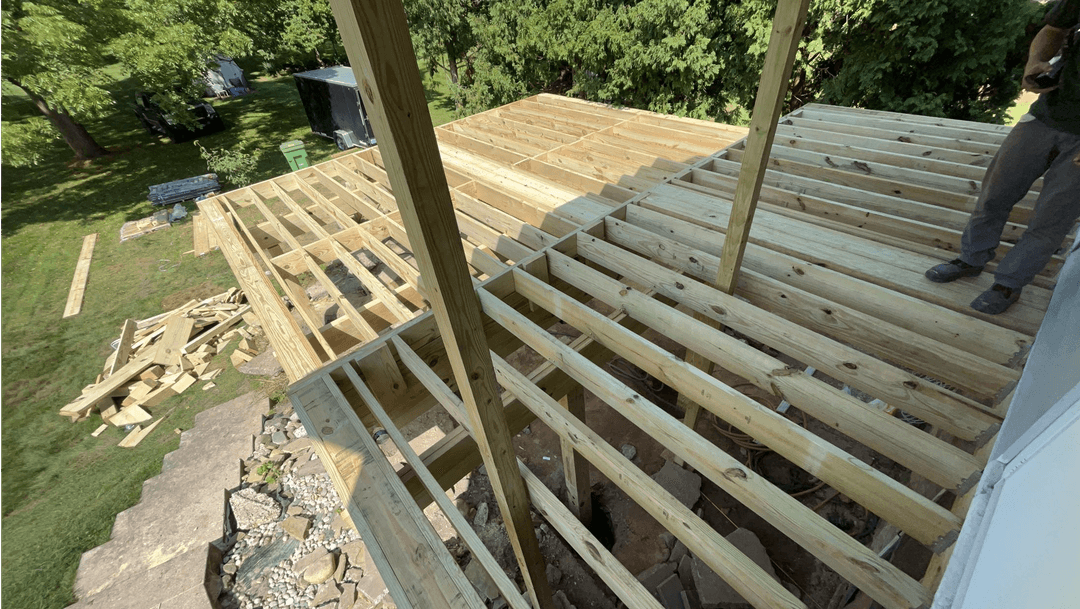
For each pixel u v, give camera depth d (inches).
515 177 193.3
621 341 86.6
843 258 108.5
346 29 26.2
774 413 63.6
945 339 82.6
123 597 147.6
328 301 283.4
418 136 32.2
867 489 55.4
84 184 490.3
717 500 161.9
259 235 200.1
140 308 295.4
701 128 218.2
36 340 275.3
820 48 359.3
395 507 73.7
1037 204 77.2
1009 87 328.2
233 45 514.3
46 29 371.6
